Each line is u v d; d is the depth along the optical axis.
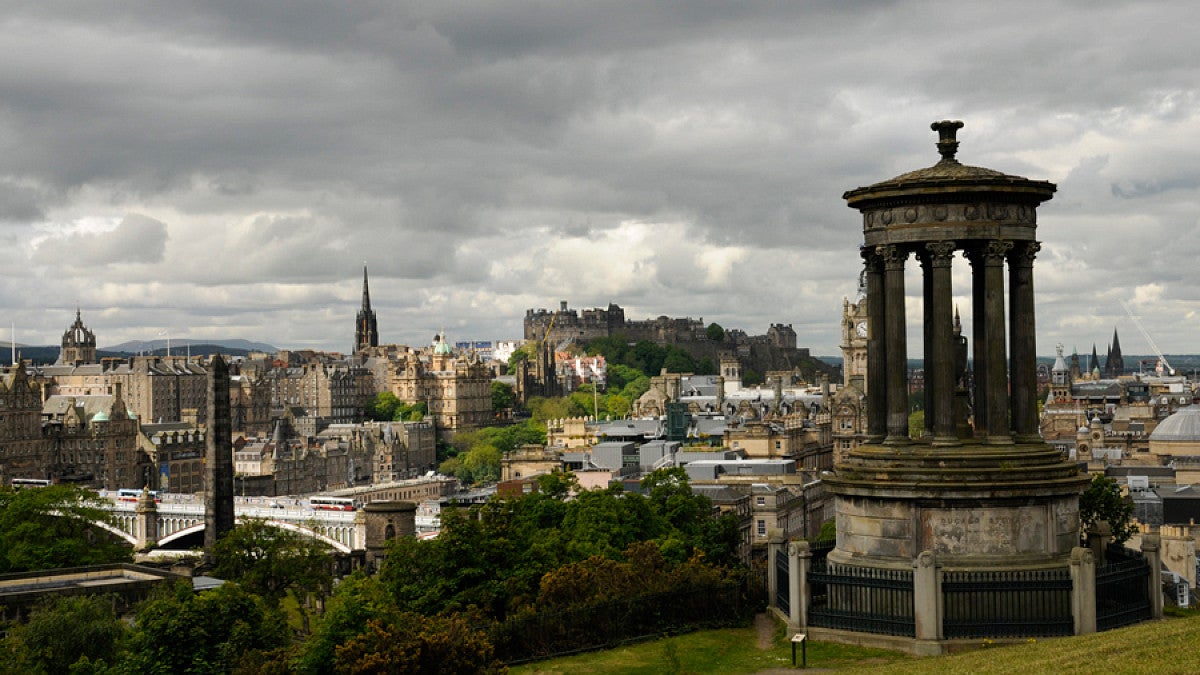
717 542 150.38
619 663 81.56
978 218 77.50
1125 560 83.44
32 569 197.12
